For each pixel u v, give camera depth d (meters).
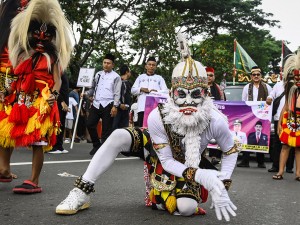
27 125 3.83
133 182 4.98
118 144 3.31
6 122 3.88
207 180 2.86
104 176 5.41
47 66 3.89
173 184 3.27
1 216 3.11
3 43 3.95
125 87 8.55
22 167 5.71
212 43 25.78
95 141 8.14
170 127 3.17
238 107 7.83
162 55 19.75
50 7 3.85
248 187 5.16
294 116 6.09
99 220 3.09
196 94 3.12
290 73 6.27
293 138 6.07
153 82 7.87
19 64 3.87
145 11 21.19
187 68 3.14
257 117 7.74
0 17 3.98
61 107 8.22
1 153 4.22
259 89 8.11
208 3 28.53
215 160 7.94
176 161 3.17
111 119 8.04
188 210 3.23
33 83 3.87
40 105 3.83
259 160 7.96
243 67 16.08
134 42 20.03
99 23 18.53
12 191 4.02
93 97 8.05
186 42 3.30
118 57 17.62
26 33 3.76
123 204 3.68
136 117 9.41
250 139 7.75
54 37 3.93
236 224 3.16
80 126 12.66
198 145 3.16
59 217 3.12
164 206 3.41
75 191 3.30
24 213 3.21
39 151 3.98
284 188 5.25
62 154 8.21
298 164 6.19
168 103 3.18
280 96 7.43
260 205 3.99
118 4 19.53
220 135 3.20
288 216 3.53
